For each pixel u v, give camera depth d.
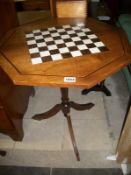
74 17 1.75
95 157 1.48
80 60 1.13
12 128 1.49
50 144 1.59
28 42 1.36
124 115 1.78
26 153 1.55
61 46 1.27
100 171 1.40
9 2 1.64
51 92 2.09
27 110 1.90
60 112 1.86
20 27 1.59
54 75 1.03
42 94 2.08
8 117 1.39
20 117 1.62
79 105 1.73
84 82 0.97
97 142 1.58
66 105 1.60
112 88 2.10
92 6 3.00
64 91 1.49
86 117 1.79
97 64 1.09
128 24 2.05
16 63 1.14
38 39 1.39
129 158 1.33
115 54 1.17
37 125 1.75
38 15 2.65
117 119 1.75
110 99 1.96
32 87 1.96
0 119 1.41
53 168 1.44
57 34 1.44
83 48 1.24
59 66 1.09
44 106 1.94
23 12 2.76
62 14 1.84
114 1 2.70
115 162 1.44
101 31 1.45
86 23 1.60
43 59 1.15
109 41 1.31
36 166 1.46
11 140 1.66
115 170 1.39
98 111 1.84
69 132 1.61
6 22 1.58
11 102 1.42
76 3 1.79
